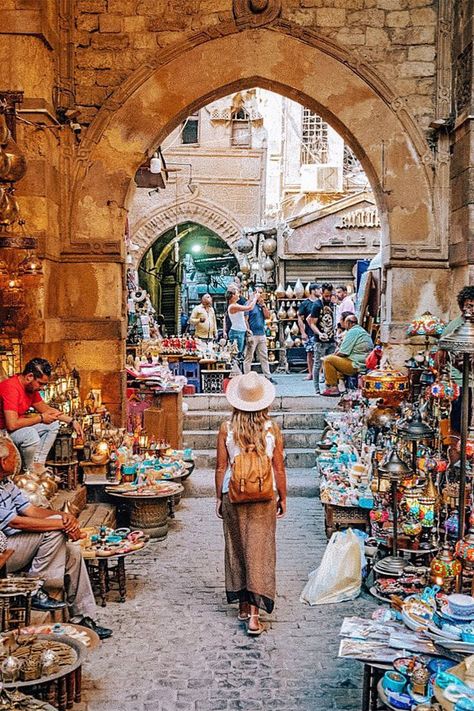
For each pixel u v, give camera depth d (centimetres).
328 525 659
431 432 477
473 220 743
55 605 436
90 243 795
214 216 2102
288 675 422
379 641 355
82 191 797
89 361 796
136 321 1158
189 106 810
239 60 804
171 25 802
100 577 520
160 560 625
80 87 802
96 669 426
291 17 805
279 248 1755
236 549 498
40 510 443
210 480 863
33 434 621
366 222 1698
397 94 804
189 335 1345
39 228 727
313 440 970
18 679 336
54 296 774
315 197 1938
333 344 1140
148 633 477
